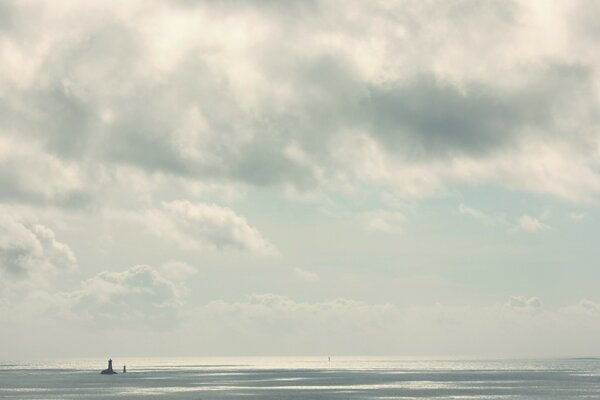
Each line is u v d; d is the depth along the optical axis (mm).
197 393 181750
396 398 162250
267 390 193125
